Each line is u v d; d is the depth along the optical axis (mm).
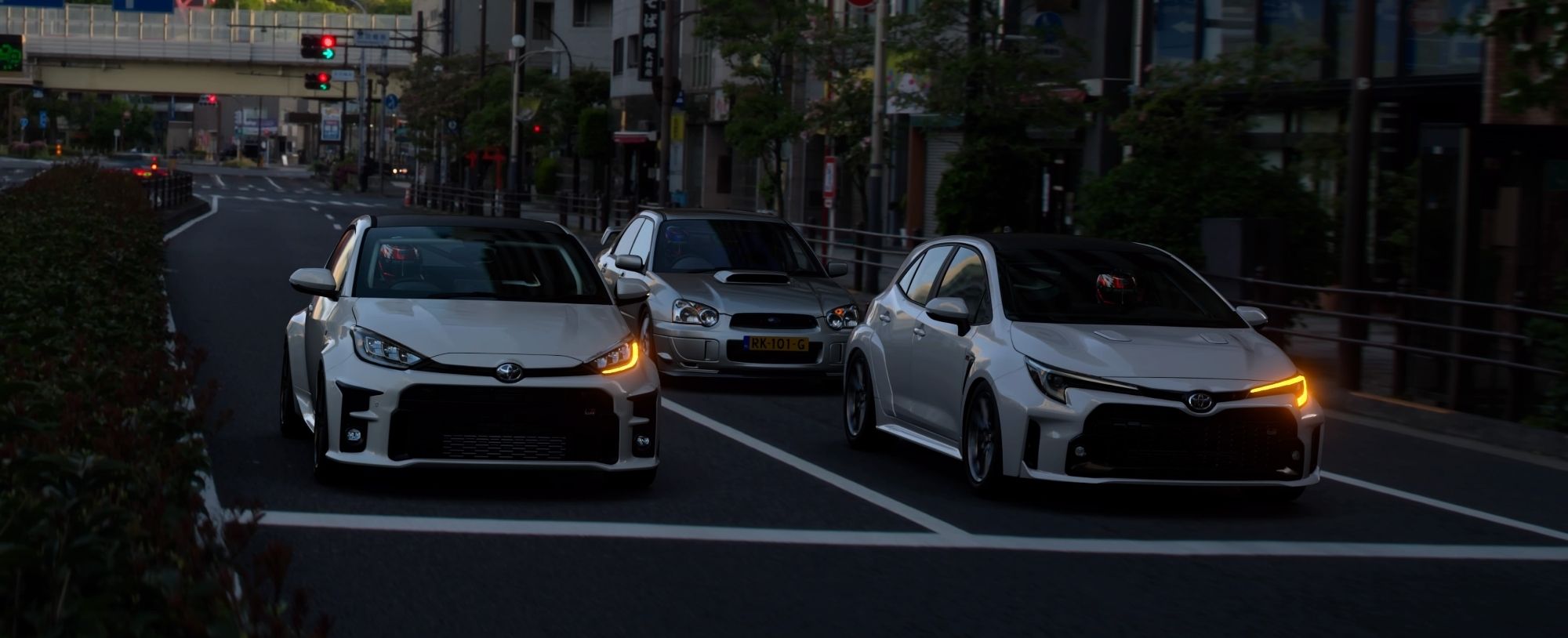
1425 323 13422
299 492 8125
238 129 140250
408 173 93938
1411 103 23844
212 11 87250
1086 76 30812
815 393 13492
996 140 24281
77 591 4152
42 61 85938
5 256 14328
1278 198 16953
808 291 13680
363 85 81250
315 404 8414
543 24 80062
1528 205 13367
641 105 59531
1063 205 33156
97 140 136375
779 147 36750
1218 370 8281
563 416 8008
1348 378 14430
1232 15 27188
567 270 9359
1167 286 9383
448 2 71125
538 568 6727
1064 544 7562
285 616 5762
